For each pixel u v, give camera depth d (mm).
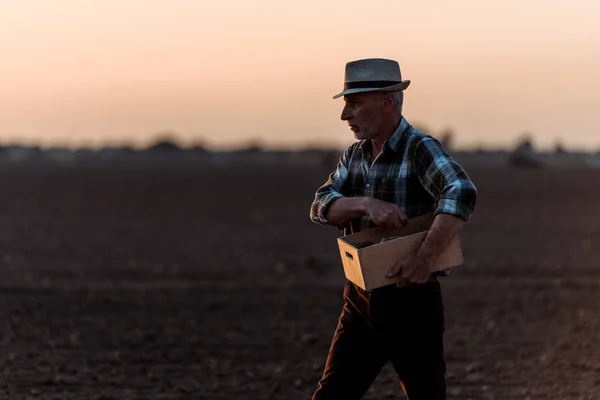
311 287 23703
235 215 53688
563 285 23641
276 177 127250
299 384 13516
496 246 34688
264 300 21500
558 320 18609
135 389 13211
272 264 29188
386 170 8172
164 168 186875
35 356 15398
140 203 64562
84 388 13258
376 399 12602
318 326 18172
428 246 7762
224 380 13742
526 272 26438
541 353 15477
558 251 32750
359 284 8102
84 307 20469
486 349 15828
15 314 19484
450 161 7879
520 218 49594
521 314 19312
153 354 15578
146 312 19859
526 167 186875
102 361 15031
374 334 8227
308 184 102062
